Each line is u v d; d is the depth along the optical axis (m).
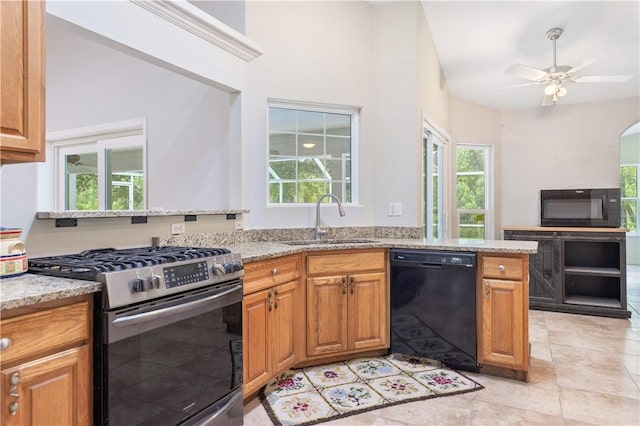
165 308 1.50
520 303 2.35
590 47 3.73
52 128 3.82
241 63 2.84
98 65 3.58
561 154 5.13
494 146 5.30
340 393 2.23
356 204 3.38
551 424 1.90
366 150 3.38
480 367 2.49
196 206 3.10
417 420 1.95
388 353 2.80
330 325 2.59
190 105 3.14
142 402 1.44
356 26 3.36
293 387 2.31
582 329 3.48
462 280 2.52
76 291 1.24
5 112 1.29
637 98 4.82
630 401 2.12
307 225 3.18
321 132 3.33
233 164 2.89
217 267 1.76
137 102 3.39
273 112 3.17
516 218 5.30
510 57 4.00
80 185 3.91
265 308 2.19
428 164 4.00
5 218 1.57
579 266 4.38
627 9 3.06
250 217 2.94
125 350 1.37
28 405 1.13
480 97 4.97
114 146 3.65
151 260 1.53
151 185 3.33
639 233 7.43
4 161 1.45
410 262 2.67
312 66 3.18
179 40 2.31
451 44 3.77
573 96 4.80
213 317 1.77
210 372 1.75
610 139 4.94
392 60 3.35
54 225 1.74
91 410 1.30
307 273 2.54
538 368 2.58
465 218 5.28
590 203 4.32
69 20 1.75
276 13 3.06
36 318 1.15
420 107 3.34
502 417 1.97
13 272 1.39
